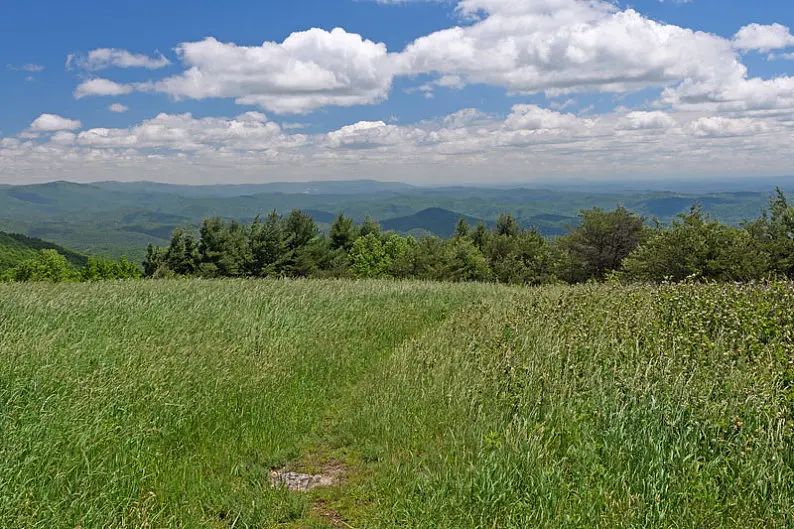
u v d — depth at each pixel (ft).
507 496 13.17
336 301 41.29
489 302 42.01
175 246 177.27
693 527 11.78
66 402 17.13
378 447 18.25
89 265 205.16
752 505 12.45
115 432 16.55
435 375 22.94
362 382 25.85
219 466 16.97
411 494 14.16
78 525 12.16
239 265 181.68
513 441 15.42
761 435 14.32
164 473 15.46
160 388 19.49
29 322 27.73
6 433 14.78
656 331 23.98
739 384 17.29
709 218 68.28
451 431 17.40
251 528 13.52
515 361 21.75
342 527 13.67
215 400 20.16
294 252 196.44
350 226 236.63
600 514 12.29
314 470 17.29
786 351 20.04
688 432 14.83
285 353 26.96
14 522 11.68
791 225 62.08
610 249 131.54
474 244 218.18
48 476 13.53
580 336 24.02
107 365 21.31
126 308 33.40
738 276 57.77
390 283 60.64
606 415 16.55
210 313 33.73
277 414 20.92
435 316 42.80
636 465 14.11
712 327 24.68
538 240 195.93
